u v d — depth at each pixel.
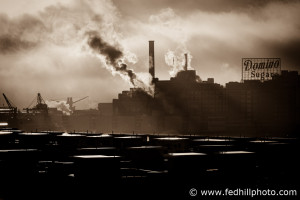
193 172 89.50
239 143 116.06
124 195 90.62
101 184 90.00
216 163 91.62
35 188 106.12
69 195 95.31
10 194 104.25
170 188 89.62
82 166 90.19
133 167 113.75
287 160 108.31
